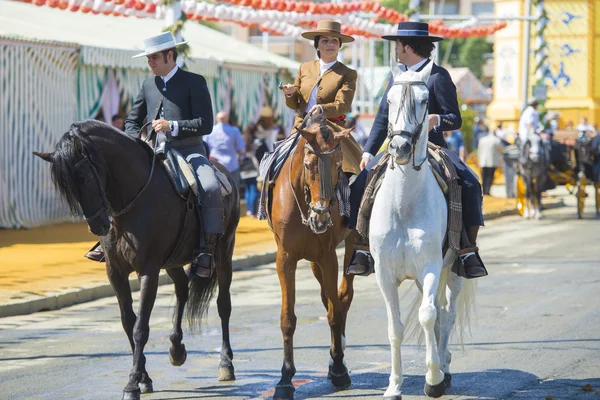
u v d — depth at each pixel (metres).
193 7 21.06
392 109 9.31
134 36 31.81
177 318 11.54
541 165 31.80
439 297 10.70
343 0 26.92
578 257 22.20
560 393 10.23
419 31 10.81
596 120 56.22
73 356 12.62
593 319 14.48
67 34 28.53
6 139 25.44
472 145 53.31
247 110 33.62
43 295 16.48
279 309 16.08
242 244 23.98
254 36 76.19
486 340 13.12
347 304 11.45
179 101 11.35
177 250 10.78
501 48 55.28
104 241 10.51
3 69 25.08
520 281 18.64
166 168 10.84
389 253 9.66
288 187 10.43
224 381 11.10
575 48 56.28
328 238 10.44
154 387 10.84
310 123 9.98
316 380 11.06
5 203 25.73
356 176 11.34
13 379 11.30
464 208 10.41
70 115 27.34
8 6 30.67
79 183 9.80
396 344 9.79
